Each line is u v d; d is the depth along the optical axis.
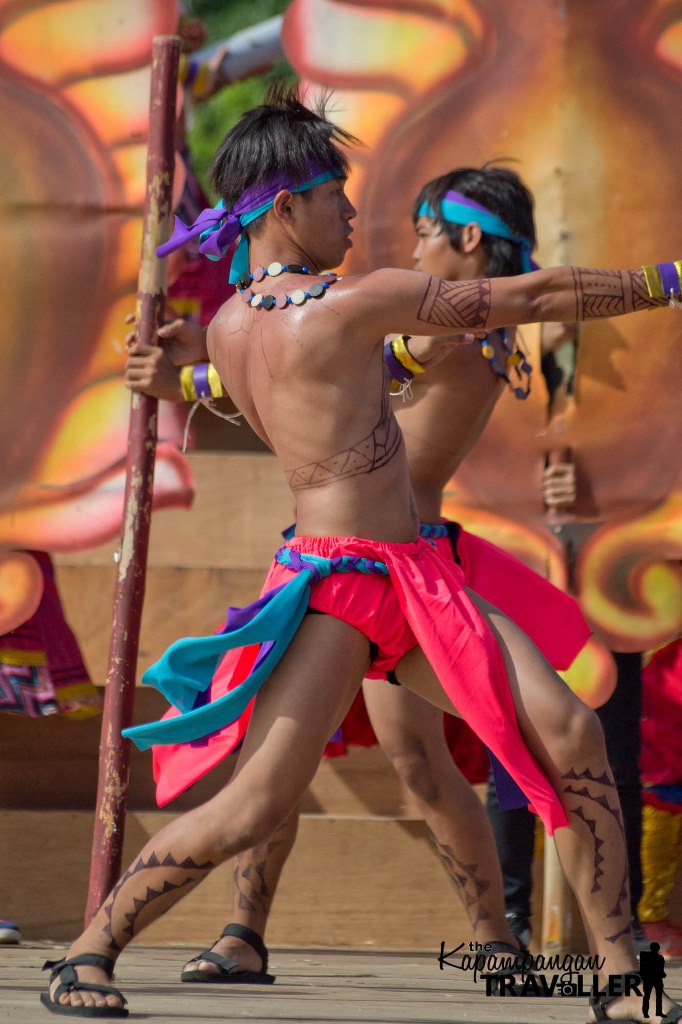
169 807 15.21
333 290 8.89
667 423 13.80
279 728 8.69
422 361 11.01
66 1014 8.86
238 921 11.69
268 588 9.32
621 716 13.65
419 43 14.03
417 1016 9.35
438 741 11.73
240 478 16.09
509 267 12.01
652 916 14.34
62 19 13.70
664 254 13.85
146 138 13.70
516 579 11.92
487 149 13.99
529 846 13.70
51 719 15.38
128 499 11.83
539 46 13.91
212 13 40.06
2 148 13.76
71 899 14.44
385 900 14.55
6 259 13.78
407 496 9.30
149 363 11.78
